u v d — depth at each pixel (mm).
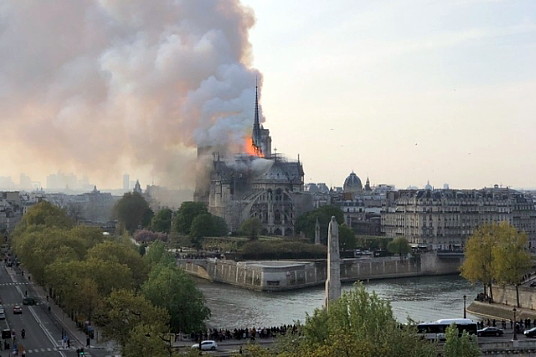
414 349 160875
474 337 194000
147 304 197000
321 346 147000
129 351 171375
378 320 174250
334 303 189125
